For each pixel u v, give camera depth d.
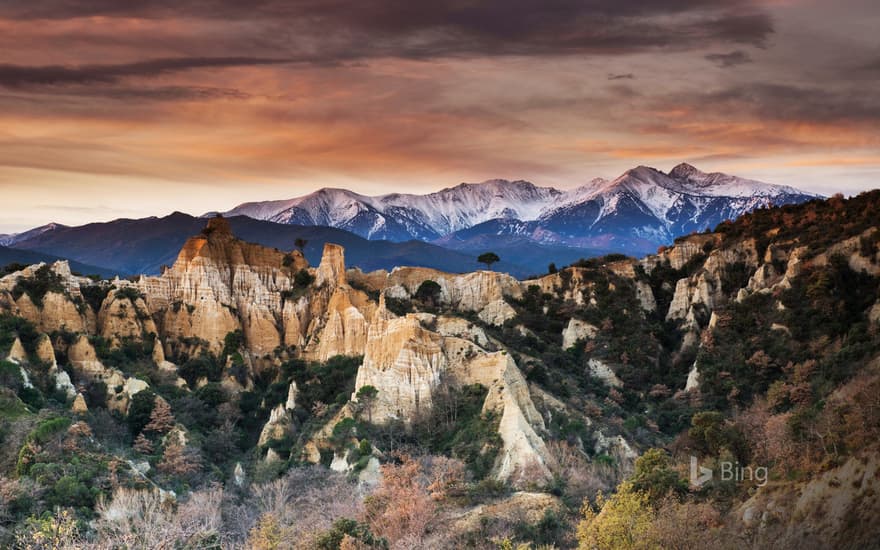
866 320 159.38
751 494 98.94
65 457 122.19
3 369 146.88
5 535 98.44
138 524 104.56
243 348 186.12
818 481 89.88
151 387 163.00
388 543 100.25
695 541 85.12
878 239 172.50
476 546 98.00
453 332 164.88
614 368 174.25
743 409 152.88
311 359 183.38
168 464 135.12
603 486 117.75
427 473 123.19
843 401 111.88
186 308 191.00
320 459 139.00
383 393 148.88
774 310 173.50
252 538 103.44
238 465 139.62
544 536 102.44
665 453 124.25
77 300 182.25
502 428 131.38
